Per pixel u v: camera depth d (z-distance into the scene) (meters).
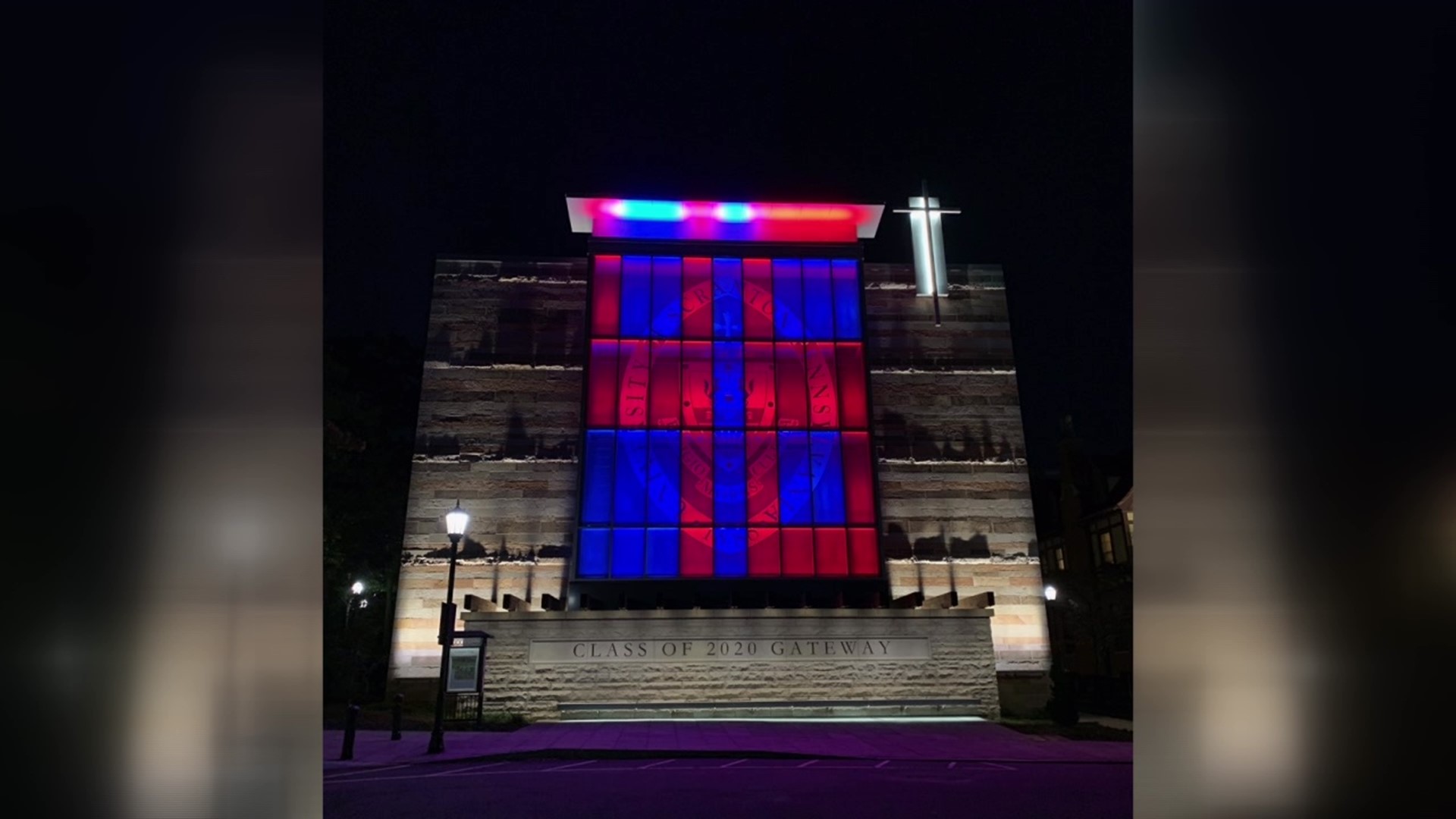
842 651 29.31
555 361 35.91
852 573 31.44
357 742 22.53
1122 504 42.62
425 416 34.84
